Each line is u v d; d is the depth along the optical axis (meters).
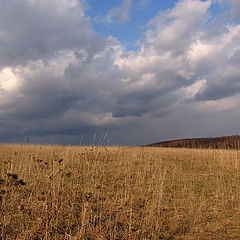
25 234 4.18
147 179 9.02
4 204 4.97
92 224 4.85
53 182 5.91
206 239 4.62
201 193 7.69
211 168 11.52
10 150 12.22
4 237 4.14
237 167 11.54
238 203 6.78
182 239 4.62
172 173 10.15
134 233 4.70
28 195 5.99
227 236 4.75
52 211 4.73
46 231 4.11
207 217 5.71
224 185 8.66
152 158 12.73
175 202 6.71
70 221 4.92
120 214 5.61
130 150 14.18
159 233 4.78
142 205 6.32
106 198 6.49
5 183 5.25
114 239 4.39
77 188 6.93
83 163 10.17
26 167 8.35
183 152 16.14
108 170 9.70
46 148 12.88
